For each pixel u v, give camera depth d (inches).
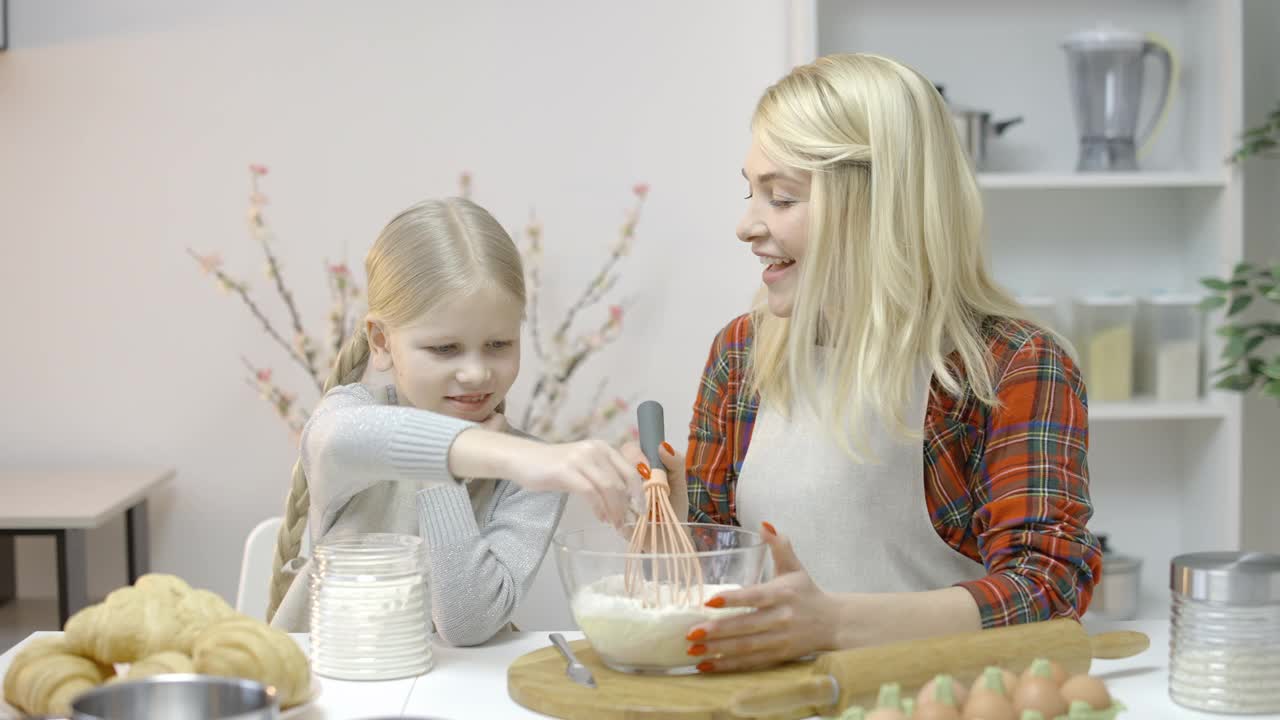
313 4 102.6
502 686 41.1
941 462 51.6
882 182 49.8
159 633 36.7
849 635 41.2
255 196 102.8
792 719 37.2
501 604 46.8
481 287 51.3
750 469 54.8
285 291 103.7
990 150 104.2
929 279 50.9
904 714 32.8
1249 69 104.7
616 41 104.0
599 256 105.0
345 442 46.1
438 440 44.4
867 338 50.5
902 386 50.3
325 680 41.7
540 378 104.3
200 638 36.3
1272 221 105.3
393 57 103.2
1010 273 105.0
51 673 35.4
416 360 52.0
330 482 48.3
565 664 41.4
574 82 104.0
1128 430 106.4
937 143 50.8
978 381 49.7
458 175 104.0
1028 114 104.0
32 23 101.7
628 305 105.2
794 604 40.5
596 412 105.4
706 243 105.2
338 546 43.3
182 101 102.6
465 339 51.8
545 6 103.6
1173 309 99.3
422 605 42.9
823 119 50.3
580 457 41.8
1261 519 108.3
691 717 36.2
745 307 105.5
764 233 52.1
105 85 102.3
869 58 52.1
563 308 105.0
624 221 104.7
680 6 104.0
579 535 43.5
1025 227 104.8
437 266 51.4
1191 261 102.6
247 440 104.4
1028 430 48.3
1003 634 39.8
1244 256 105.3
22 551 103.2
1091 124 98.2
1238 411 96.3
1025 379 49.1
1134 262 105.3
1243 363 96.8
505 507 50.7
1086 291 105.2
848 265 50.6
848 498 51.9
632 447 51.5
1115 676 41.8
